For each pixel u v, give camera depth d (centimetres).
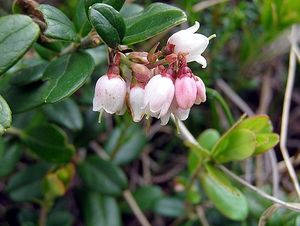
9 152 9
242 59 11
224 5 11
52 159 8
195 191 9
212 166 8
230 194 8
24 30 6
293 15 10
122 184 9
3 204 10
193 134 11
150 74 6
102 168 9
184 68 6
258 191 8
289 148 12
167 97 6
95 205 9
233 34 11
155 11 6
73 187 10
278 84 12
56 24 6
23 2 7
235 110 11
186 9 10
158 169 11
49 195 9
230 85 11
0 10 10
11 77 7
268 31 10
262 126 8
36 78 7
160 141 11
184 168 11
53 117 9
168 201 10
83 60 6
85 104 10
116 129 10
